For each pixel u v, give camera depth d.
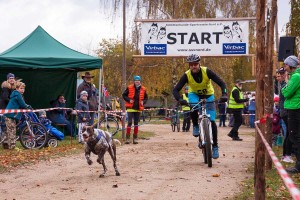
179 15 28.45
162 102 39.09
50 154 11.03
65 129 15.98
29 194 6.57
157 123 30.28
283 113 9.24
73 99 16.88
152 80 32.88
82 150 12.02
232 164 9.35
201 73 8.93
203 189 6.89
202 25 15.28
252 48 26.56
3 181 7.59
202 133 8.91
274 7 8.46
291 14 15.10
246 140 15.26
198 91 9.20
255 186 5.88
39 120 12.80
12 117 12.18
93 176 8.01
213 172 8.37
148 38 15.44
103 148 7.71
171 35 15.39
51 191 6.77
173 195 6.48
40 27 15.79
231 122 24.77
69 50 15.16
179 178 7.77
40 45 15.00
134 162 9.67
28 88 16.53
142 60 33.09
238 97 14.93
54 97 16.70
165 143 14.16
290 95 7.91
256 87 6.36
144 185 7.18
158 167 8.97
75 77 16.92
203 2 28.69
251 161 9.79
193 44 15.33
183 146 13.16
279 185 7.09
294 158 10.07
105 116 15.95
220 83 8.94
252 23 26.80
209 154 8.84
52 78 16.70
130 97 13.88
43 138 12.59
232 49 15.22
